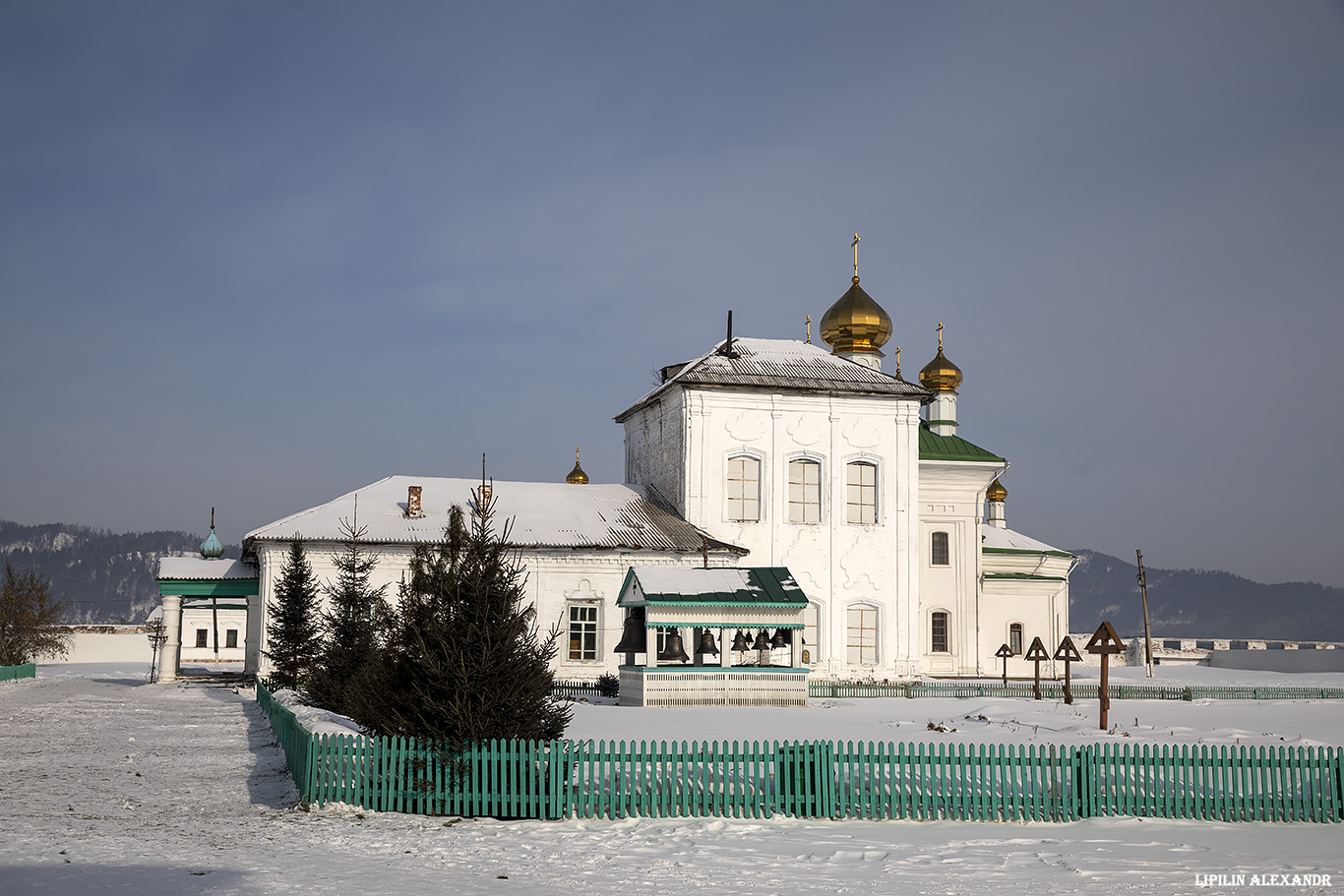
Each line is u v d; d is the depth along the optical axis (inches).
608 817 692.1
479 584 742.5
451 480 2194.9
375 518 2007.9
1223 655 3346.5
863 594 2253.9
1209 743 1070.4
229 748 1023.6
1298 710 1560.0
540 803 692.1
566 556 2003.0
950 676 2472.9
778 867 552.7
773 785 715.4
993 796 714.2
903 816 705.0
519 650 736.3
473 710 713.6
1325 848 625.3
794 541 2240.4
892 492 2297.0
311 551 1918.1
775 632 1610.5
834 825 680.4
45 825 631.2
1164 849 613.9
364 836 621.3
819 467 2282.2
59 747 1035.9
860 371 2386.8
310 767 714.8
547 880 516.4
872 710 1478.8
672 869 545.0
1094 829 677.9
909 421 2319.1
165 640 2262.6
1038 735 1133.7
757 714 1386.6
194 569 2277.3
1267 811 719.1
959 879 528.4
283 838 610.5
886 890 503.2
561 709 764.0
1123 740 1090.1
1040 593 2657.5
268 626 1916.8
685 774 709.3
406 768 707.4
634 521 2140.7
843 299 2731.3
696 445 2217.0
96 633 3897.6
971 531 2554.1
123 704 1593.3
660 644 1617.9
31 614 3654.0
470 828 655.1
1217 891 507.2
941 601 2527.1
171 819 664.4
